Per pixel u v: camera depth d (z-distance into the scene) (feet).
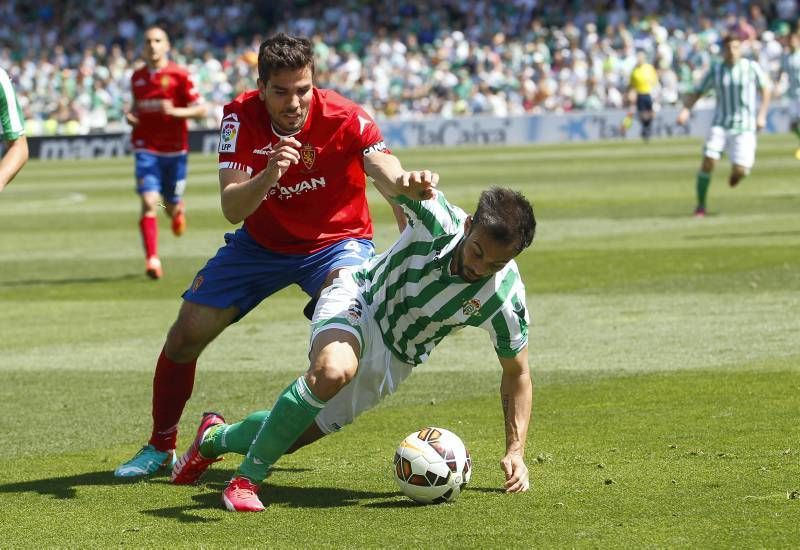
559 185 219.41
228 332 91.09
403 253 46.24
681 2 417.49
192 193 239.09
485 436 58.49
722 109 157.69
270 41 48.26
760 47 379.55
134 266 132.77
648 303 96.12
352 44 448.65
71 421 64.28
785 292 98.12
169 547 42.45
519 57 412.98
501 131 384.06
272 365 78.23
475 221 43.39
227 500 47.14
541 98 399.03
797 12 404.77
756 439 54.90
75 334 92.38
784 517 43.37
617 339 82.02
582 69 396.78
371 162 51.16
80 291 115.55
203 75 434.71
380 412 64.28
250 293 53.78
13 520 46.39
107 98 439.22
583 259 122.42
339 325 46.80
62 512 47.44
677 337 81.76
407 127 386.11
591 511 45.14
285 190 52.34
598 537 41.91
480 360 77.77
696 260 117.91
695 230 144.15
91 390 72.08
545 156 304.50
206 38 474.49
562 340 82.58
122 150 393.91
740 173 158.10
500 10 437.58
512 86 405.39
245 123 50.75
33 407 67.82
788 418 58.65
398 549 41.42
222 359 80.69
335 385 45.60
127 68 446.19
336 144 51.72
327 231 53.47
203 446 50.88
